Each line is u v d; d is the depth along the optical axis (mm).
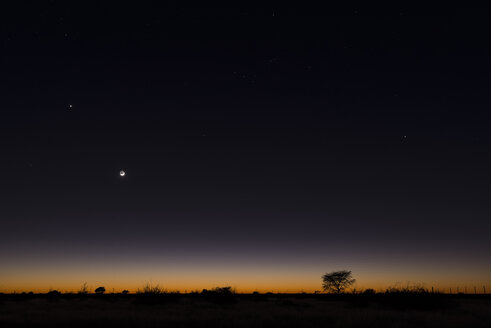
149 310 28359
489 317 23406
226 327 18953
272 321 20859
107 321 20438
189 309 29516
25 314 24500
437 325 19344
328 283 62906
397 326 18703
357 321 20203
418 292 30594
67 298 52375
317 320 21734
